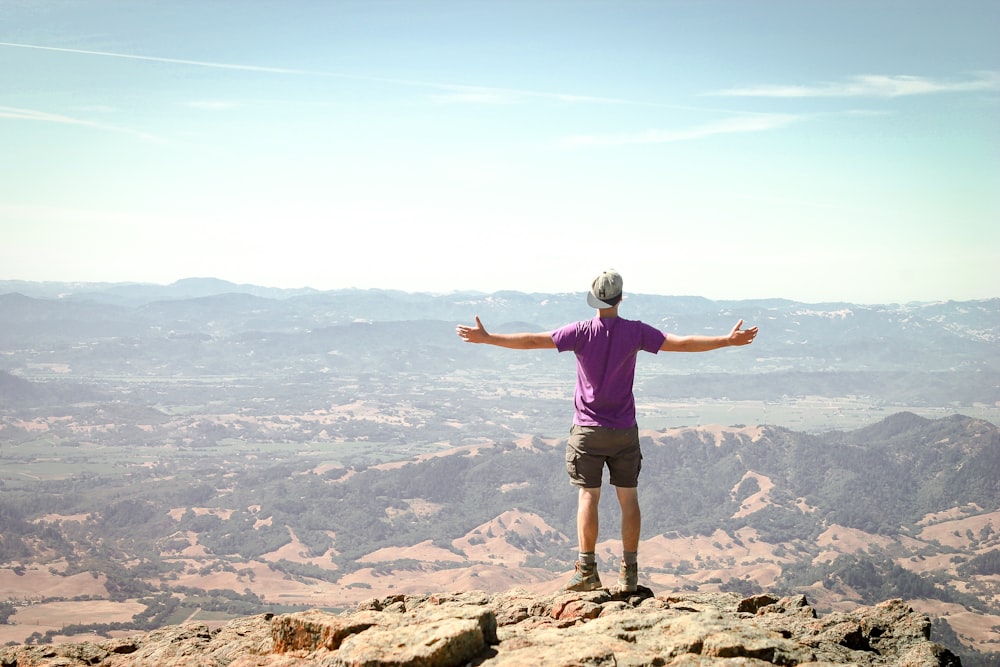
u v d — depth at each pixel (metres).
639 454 7.92
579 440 7.81
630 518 7.89
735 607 7.57
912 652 6.23
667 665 5.31
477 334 7.59
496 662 5.39
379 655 5.31
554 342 7.67
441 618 5.97
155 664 6.70
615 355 7.56
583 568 7.89
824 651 6.26
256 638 7.14
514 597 8.17
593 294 7.64
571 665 5.18
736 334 7.28
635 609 6.77
